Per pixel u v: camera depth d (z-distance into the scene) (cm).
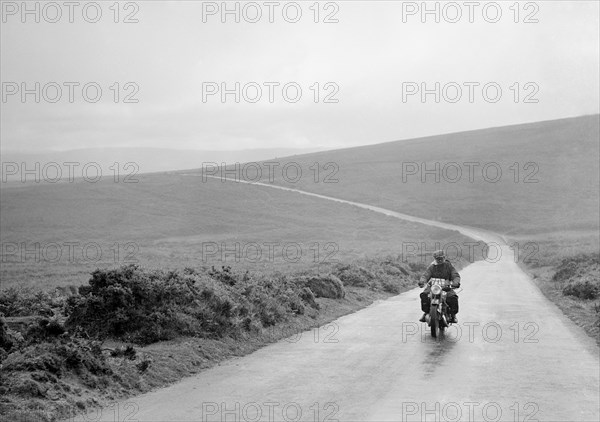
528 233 13675
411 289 3722
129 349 1355
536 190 17775
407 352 1592
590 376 1326
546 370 1382
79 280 4691
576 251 6425
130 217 15950
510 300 2950
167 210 16662
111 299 1609
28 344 1366
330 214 16062
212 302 1748
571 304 2692
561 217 15100
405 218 15538
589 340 1803
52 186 19525
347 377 1291
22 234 14062
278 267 5572
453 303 1969
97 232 14475
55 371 1136
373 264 4522
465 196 17650
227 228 14950
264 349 1631
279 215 16125
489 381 1270
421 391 1176
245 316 1830
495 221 15038
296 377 1288
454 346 1691
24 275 5603
